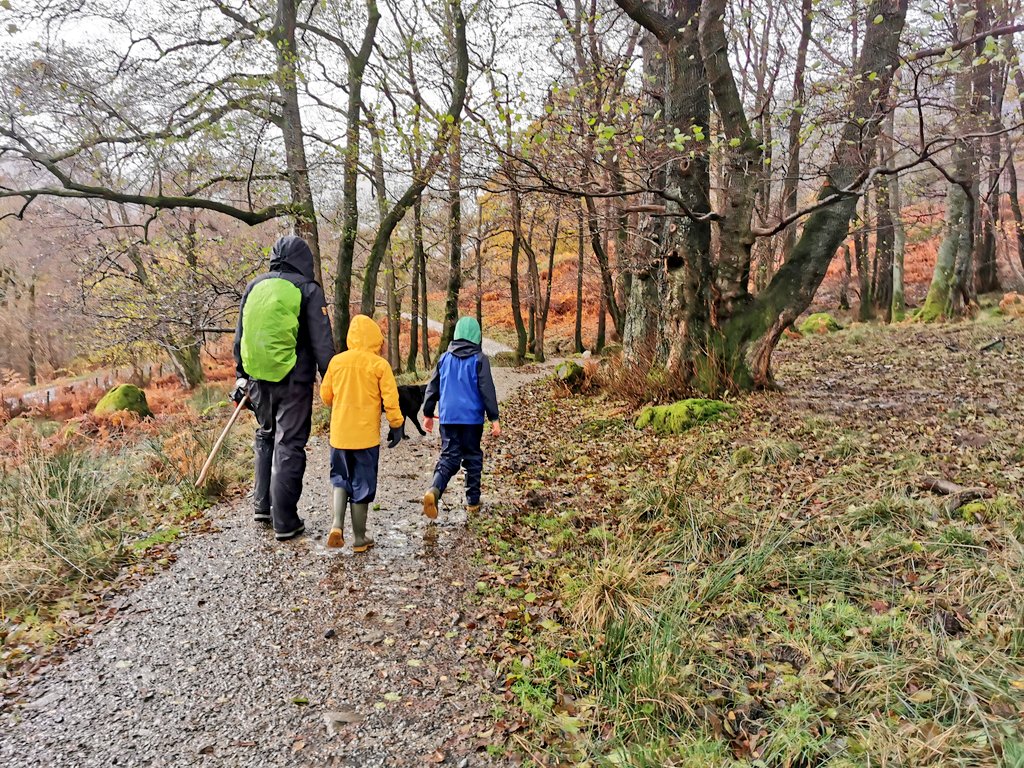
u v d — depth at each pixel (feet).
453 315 53.36
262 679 9.95
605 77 25.21
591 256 83.05
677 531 14.33
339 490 14.24
